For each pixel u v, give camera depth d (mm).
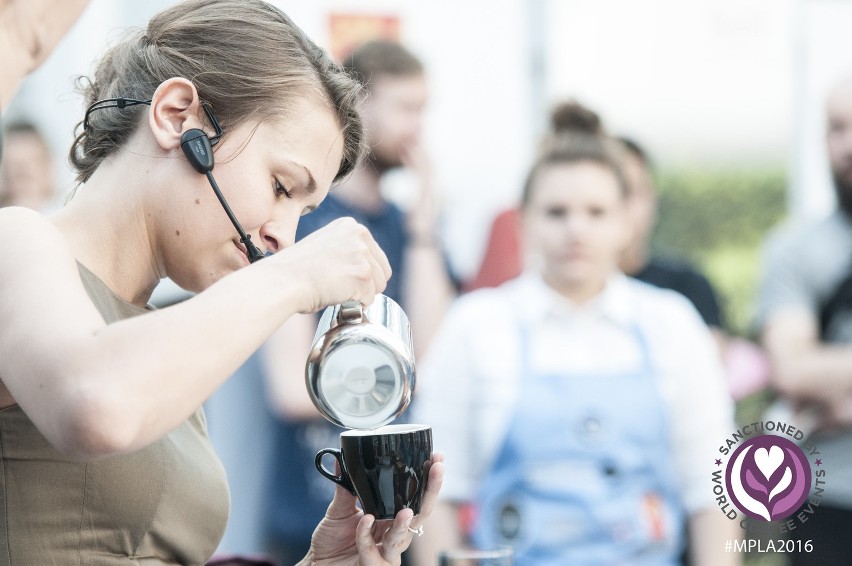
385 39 4836
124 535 2070
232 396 4570
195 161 2033
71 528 2020
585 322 3959
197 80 2096
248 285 1793
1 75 2574
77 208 2123
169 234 2105
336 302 1896
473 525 3939
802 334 5152
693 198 6145
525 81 5582
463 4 5469
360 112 2303
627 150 5109
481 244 5465
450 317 4145
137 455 2059
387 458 2143
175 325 1710
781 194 6172
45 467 2002
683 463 4004
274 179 2123
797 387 5102
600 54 5766
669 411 3945
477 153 5500
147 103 2117
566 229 3957
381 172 4773
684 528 4027
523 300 4012
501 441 3852
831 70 6047
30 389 1706
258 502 4527
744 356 5773
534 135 5574
